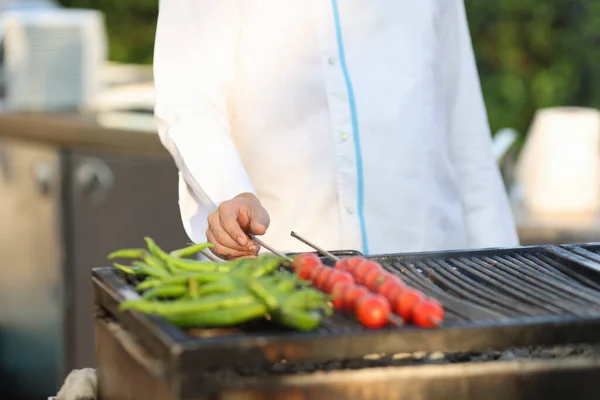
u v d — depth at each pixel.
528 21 8.09
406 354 2.37
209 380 2.15
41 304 6.68
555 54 8.10
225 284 2.44
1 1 7.36
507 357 2.43
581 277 2.76
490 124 8.21
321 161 3.76
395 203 3.79
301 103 3.74
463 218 4.06
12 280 6.91
